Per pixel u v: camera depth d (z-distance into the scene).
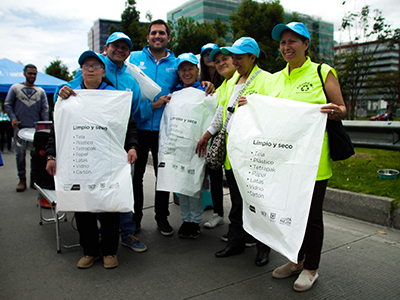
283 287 2.44
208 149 3.26
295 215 2.12
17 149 5.47
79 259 2.96
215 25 25.69
